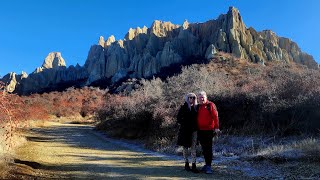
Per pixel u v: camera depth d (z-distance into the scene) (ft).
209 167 24.97
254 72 145.69
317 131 41.04
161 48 453.17
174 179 22.48
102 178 23.24
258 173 24.34
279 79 64.75
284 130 43.27
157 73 372.79
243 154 35.55
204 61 341.82
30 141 56.18
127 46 483.10
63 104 227.81
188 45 416.67
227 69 214.07
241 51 364.58
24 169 25.86
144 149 49.39
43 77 522.88
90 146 52.95
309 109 43.27
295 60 412.16
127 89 263.49
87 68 536.42
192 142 25.75
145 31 550.36
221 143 44.91
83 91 317.63
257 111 50.49
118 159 34.96
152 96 82.74
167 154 40.98
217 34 398.21
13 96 22.53
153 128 62.85
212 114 25.52
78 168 27.94
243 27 415.44
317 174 22.33
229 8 431.43
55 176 24.09
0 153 29.45
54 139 66.13
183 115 26.27
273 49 399.65
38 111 125.70
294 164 26.35
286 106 45.83
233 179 22.36
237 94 55.57
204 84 72.64
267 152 31.83
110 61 470.39
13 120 23.71
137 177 23.40
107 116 116.47
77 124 157.17
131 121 73.36
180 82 89.71
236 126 52.65
